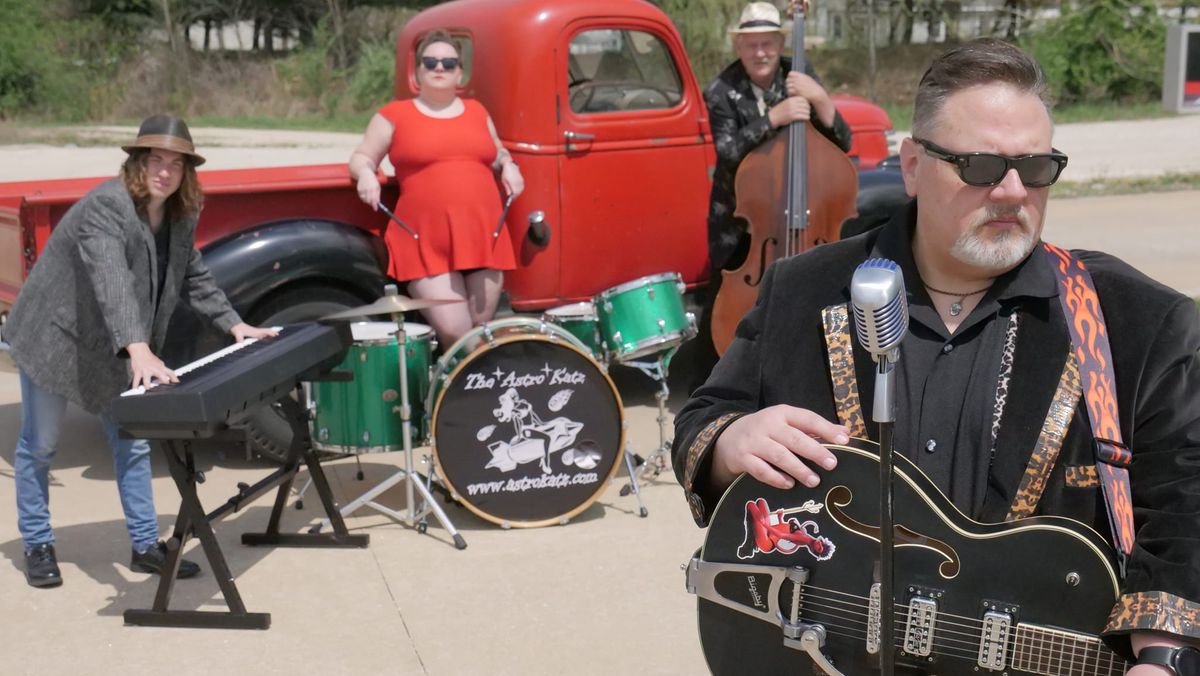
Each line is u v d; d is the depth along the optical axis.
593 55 5.62
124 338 3.70
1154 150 17.81
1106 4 25.83
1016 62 1.79
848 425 1.90
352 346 4.51
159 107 26.98
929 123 1.81
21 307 3.99
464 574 4.23
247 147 19.92
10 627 3.83
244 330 4.27
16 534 4.61
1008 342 1.84
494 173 5.44
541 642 3.71
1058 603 1.78
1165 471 1.75
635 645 3.69
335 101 27.39
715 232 5.67
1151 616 1.64
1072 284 1.84
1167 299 1.81
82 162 17.89
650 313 4.77
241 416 3.71
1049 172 1.74
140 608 3.95
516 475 4.61
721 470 1.96
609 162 5.67
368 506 4.93
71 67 27.38
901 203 6.50
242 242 4.96
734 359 2.04
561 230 5.60
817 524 1.89
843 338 1.92
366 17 31.06
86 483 5.21
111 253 3.76
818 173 5.52
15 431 5.91
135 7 29.83
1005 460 1.81
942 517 1.80
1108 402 1.78
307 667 3.56
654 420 5.99
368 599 4.04
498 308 5.44
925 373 1.87
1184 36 23.31
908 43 30.36
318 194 5.21
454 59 5.11
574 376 4.61
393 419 4.59
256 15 31.09
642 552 4.41
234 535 4.61
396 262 5.16
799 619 1.92
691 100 5.88
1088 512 1.79
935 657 1.85
